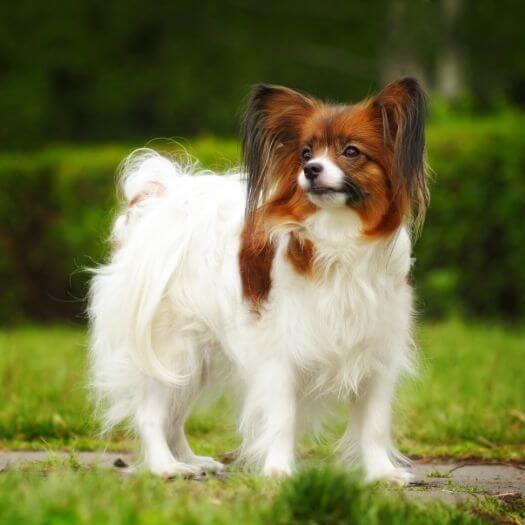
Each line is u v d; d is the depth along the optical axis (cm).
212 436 1227
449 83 3095
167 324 959
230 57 3509
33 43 3512
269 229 896
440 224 1988
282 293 887
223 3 3591
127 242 1003
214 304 938
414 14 3127
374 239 877
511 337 1798
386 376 917
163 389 973
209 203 966
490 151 1961
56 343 1831
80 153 2280
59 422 1202
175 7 3572
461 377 1426
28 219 2277
